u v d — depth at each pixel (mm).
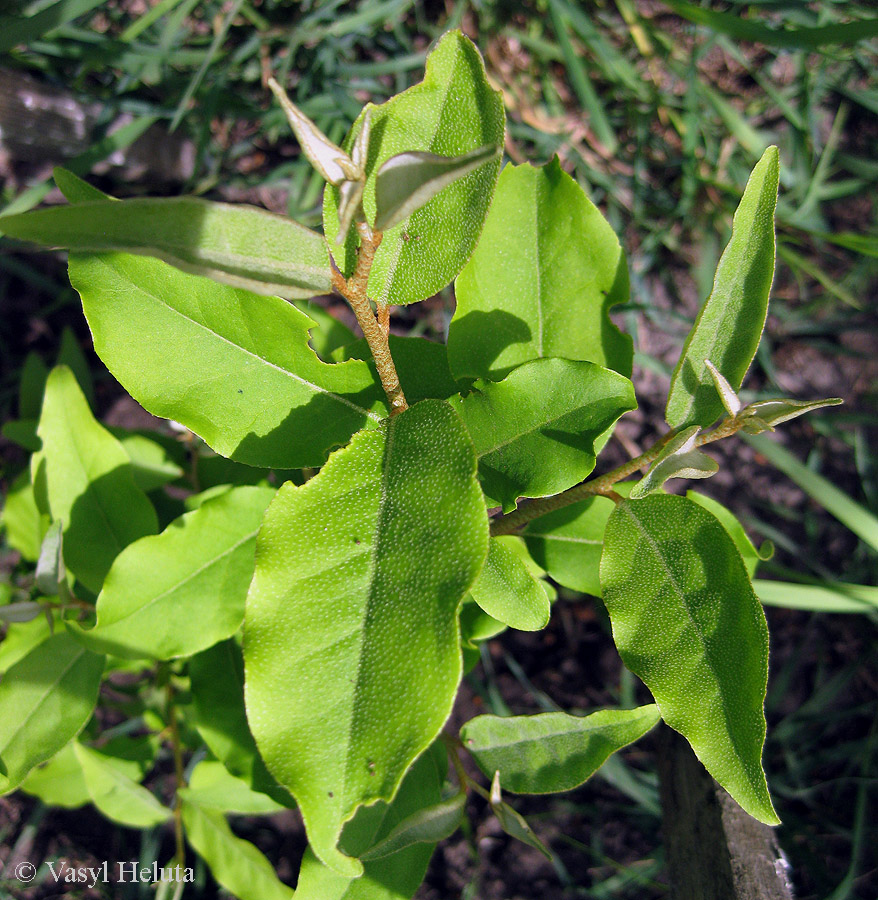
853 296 469
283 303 198
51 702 250
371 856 212
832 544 457
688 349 196
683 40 469
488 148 144
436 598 158
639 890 426
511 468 203
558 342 236
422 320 452
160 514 317
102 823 430
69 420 264
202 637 240
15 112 365
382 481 175
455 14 385
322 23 414
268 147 460
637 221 448
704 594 196
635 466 207
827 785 429
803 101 446
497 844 432
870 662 445
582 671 446
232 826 432
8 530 323
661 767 308
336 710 158
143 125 378
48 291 457
